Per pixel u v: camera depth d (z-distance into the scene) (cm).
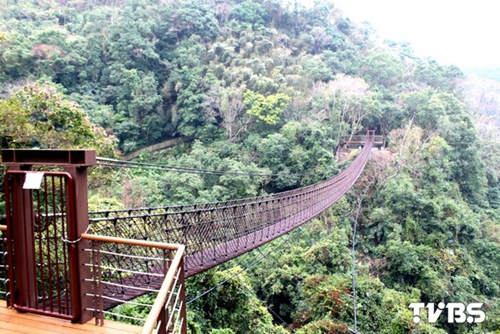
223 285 616
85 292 171
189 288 590
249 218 504
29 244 179
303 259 960
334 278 870
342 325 668
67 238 166
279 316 873
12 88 1412
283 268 931
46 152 168
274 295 901
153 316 102
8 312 180
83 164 163
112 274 280
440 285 1049
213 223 402
